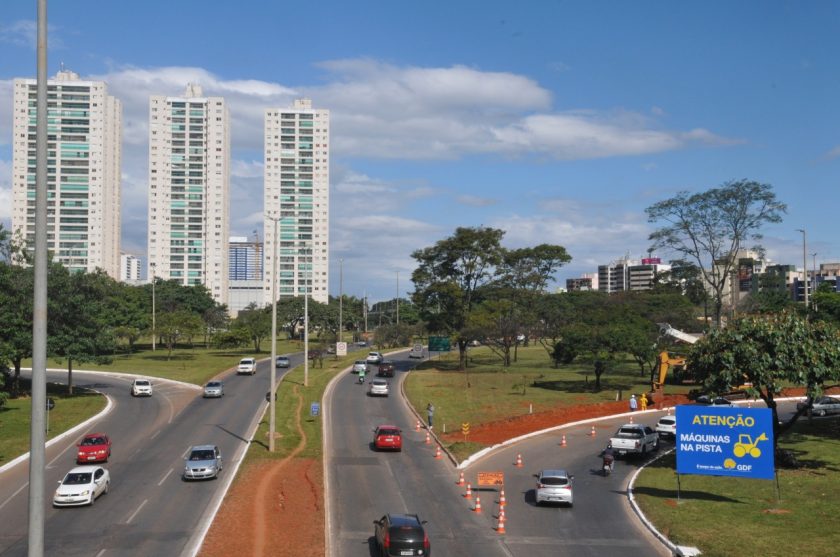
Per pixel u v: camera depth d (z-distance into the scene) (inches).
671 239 3400.6
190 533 1138.7
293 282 7652.6
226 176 7785.4
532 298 4490.7
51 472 1625.2
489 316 3774.6
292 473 1598.2
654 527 1197.1
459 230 3969.0
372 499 1395.2
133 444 1966.0
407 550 984.3
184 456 1798.7
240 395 2913.4
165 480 1534.2
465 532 1182.9
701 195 3282.5
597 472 1685.5
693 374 1770.4
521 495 1453.0
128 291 5344.5
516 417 2411.4
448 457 1838.1
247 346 5393.7
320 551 1050.1
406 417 2468.0
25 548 1057.5
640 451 1831.9
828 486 1464.1
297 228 7682.1
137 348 5132.9
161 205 7524.6
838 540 1092.5
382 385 2942.9
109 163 7209.6
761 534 1130.0
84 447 1728.6
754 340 1660.9
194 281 7495.1
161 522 1202.0
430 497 1424.7
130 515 1247.5
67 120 6948.8
